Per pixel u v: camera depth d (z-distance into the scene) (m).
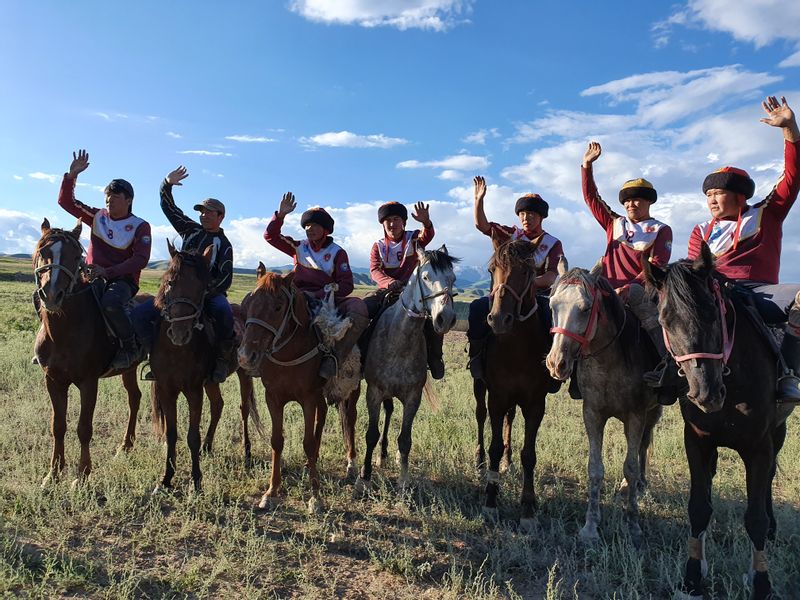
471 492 6.57
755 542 4.07
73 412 8.95
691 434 4.32
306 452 5.97
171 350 6.01
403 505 5.89
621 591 4.36
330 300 6.25
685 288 3.88
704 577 4.58
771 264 4.86
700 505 4.26
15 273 54.34
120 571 4.47
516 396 6.03
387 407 7.42
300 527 5.47
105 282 6.57
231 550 4.86
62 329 5.93
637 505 5.55
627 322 5.46
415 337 6.36
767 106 4.61
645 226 6.01
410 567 4.68
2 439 7.33
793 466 7.40
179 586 4.28
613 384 5.39
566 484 6.91
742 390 4.07
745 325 4.23
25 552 4.62
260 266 6.13
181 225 7.23
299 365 5.89
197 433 6.16
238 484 6.41
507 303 5.53
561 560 4.98
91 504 5.49
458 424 9.01
